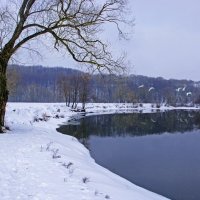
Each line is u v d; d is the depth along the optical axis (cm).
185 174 1814
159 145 2775
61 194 928
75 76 7862
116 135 3391
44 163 1262
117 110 8900
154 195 1358
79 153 1966
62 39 2008
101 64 2072
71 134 3269
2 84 1936
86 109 8275
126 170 1853
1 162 1181
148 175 1772
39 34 1989
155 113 7662
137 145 2752
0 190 883
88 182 1134
